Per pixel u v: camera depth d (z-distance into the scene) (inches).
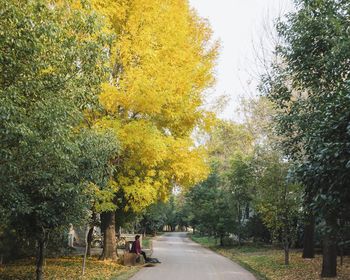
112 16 603.2
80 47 325.1
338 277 546.3
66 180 364.2
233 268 701.9
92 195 423.5
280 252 982.4
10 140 267.6
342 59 366.9
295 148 475.8
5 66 269.1
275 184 690.8
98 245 1185.4
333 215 255.0
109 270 605.0
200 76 694.5
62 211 377.1
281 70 530.3
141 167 644.7
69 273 548.1
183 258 904.3
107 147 394.3
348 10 377.1
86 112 572.1
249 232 1310.3
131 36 615.2
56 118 283.0
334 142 235.0
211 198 1391.5
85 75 336.5
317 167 245.9
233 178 1227.9
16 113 256.8
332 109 253.1
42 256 407.5
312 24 418.3
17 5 268.7
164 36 627.5
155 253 1061.8
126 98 569.6
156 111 587.5
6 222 398.9
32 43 268.5
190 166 661.9
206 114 690.8
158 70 589.3
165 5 639.8
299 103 450.6
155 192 633.6
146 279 532.4
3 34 257.1
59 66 312.0
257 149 835.4
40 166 311.6
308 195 275.6
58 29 288.4
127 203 668.1
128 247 977.5
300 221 749.9
